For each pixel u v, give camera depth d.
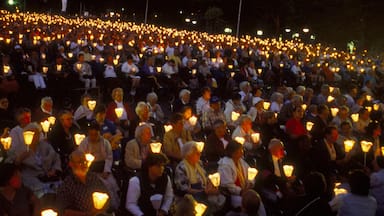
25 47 23.25
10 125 10.91
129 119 11.88
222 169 7.67
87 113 10.80
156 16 76.50
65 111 8.89
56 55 21.73
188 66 20.36
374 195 7.95
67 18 59.56
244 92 15.42
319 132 12.08
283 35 59.88
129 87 17.98
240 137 9.54
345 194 6.77
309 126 11.94
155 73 18.70
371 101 16.86
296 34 58.47
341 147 11.02
